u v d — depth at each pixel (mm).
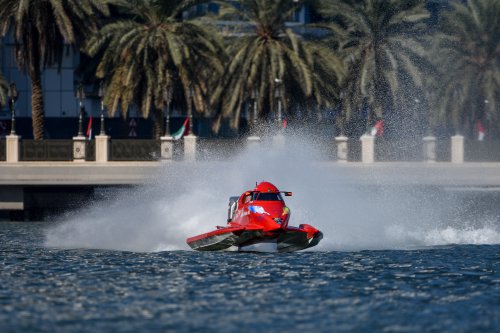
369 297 80312
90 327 68500
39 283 88500
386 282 88000
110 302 78125
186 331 67250
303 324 69562
